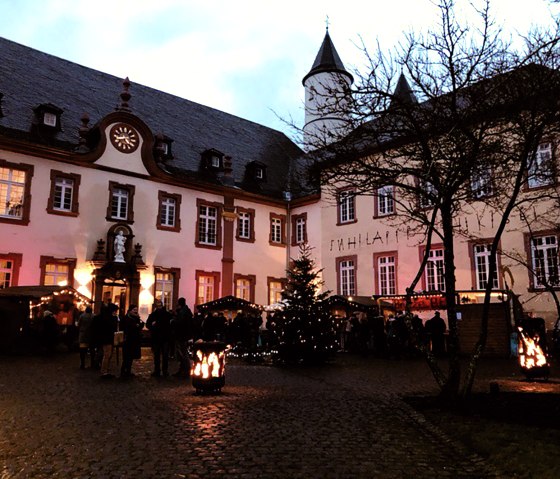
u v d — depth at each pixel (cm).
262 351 1942
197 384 971
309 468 508
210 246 2834
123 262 2425
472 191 980
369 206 2708
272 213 3172
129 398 911
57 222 2303
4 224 2156
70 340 1888
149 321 1262
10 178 2219
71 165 2381
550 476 473
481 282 2191
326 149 934
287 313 1617
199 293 2764
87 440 612
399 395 954
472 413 762
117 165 2519
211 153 2977
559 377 1223
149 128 2662
